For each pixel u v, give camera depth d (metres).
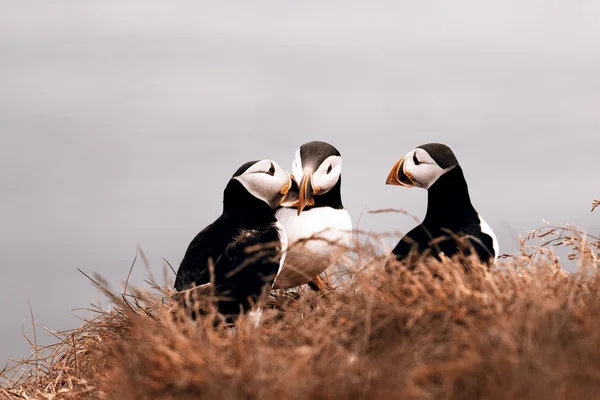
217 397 7.91
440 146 12.38
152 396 8.32
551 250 10.77
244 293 11.20
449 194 12.20
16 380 11.87
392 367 7.84
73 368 11.41
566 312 8.28
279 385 7.71
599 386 7.32
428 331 8.68
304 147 12.96
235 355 8.45
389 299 9.21
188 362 8.30
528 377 7.20
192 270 11.55
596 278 9.58
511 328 7.98
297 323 9.68
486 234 11.87
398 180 12.66
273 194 12.27
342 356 8.38
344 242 12.88
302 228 12.67
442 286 9.17
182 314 9.32
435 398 7.60
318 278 13.16
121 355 9.56
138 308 11.71
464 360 7.70
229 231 11.92
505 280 9.55
